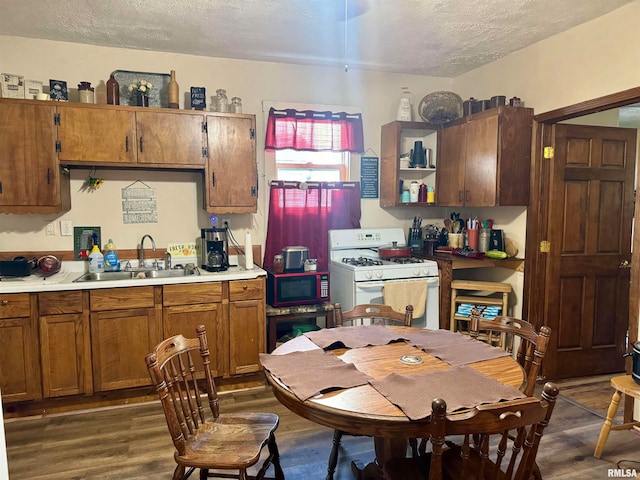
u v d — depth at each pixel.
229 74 3.62
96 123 3.01
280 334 3.62
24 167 2.90
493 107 3.41
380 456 2.04
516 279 3.52
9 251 3.20
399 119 3.98
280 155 3.85
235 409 2.94
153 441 2.55
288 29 2.98
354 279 3.35
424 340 2.10
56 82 3.04
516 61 3.46
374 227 4.17
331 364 1.77
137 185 3.45
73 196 3.30
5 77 2.92
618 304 3.52
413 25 2.91
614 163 3.44
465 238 3.91
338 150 3.91
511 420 1.26
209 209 3.30
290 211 3.81
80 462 2.34
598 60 2.79
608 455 2.39
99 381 2.90
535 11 2.69
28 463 2.33
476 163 3.49
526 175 3.33
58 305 2.79
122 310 2.91
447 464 1.64
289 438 2.59
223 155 3.30
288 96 3.80
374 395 1.50
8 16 2.77
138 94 3.17
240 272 3.23
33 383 2.79
